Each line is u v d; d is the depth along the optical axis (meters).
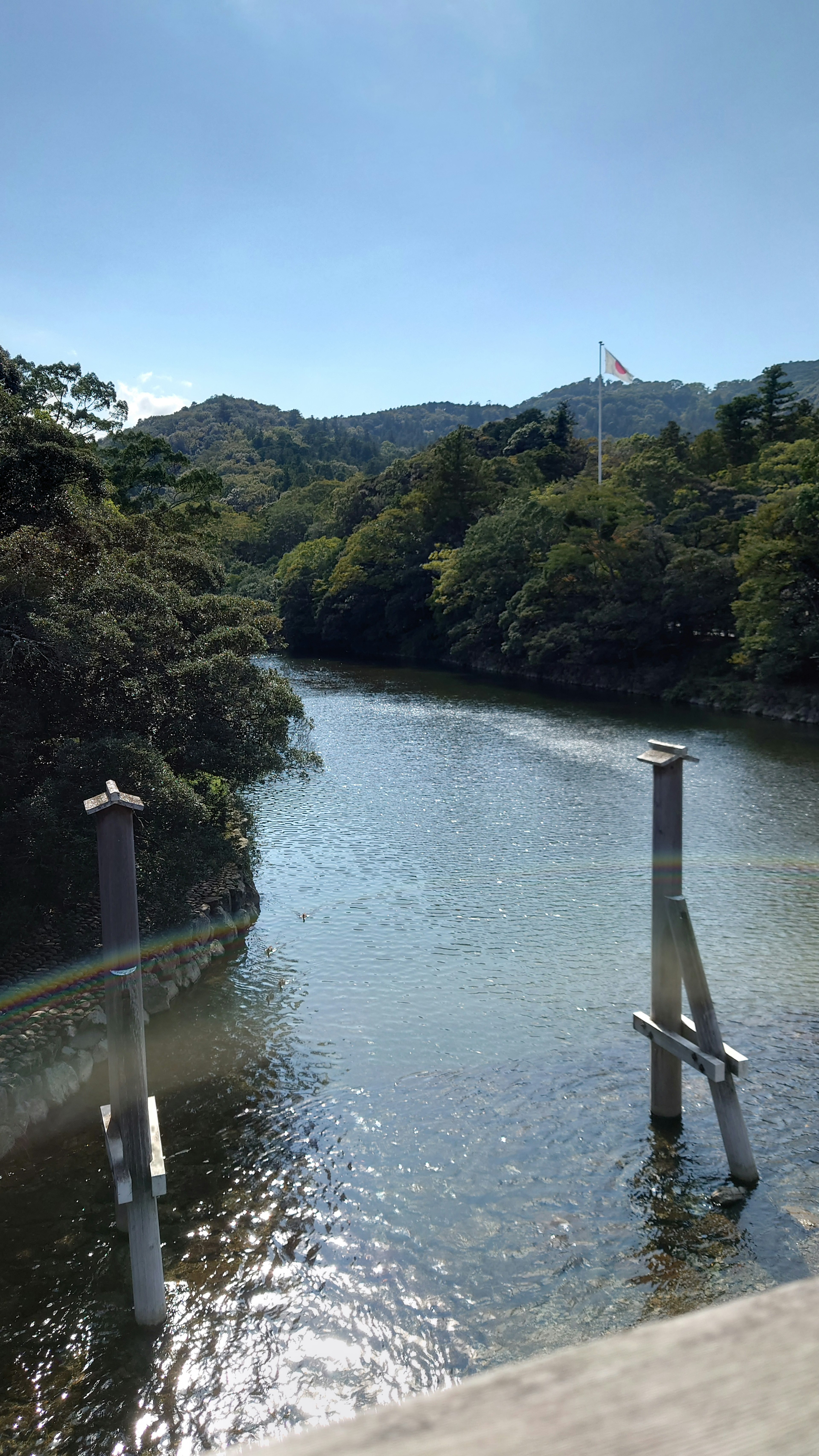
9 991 13.84
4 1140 11.05
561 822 26.27
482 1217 9.83
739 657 47.41
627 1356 0.83
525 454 97.44
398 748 37.16
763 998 15.04
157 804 14.05
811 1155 10.65
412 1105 12.06
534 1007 14.96
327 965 16.86
